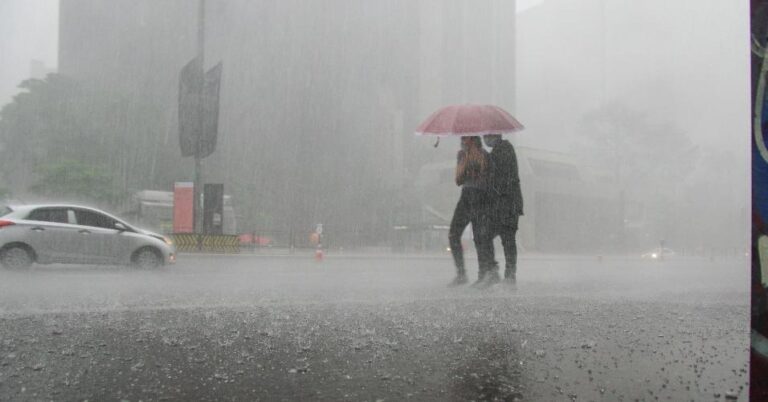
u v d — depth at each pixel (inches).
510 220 274.1
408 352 115.0
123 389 84.4
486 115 273.0
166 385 87.3
